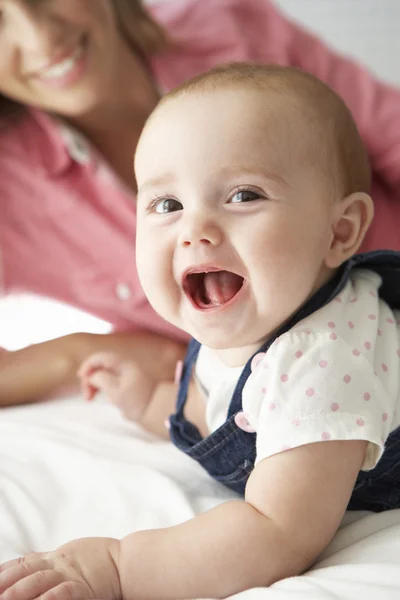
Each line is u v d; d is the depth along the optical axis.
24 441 1.05
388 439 0.81
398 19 2.01
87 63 1.34
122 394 1.10
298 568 0.73
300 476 0.73
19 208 1.49
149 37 1.49
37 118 1.45
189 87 0.86
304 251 0.79
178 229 0.80
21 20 1.26
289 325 0.83
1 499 0.90
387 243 1.39
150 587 0.71
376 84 1.50
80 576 0.70
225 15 1.57
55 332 1.66
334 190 0.85
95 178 1.43
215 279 0.82
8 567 0.72
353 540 0.80
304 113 0.83
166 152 0.81
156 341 1.36
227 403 0.88
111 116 1.46
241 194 0.79
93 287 1.48
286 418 0.75
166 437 1.11
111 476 0.95
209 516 0.74
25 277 1.53
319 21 2.05
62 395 1.30
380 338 0.84
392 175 1.41
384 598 0.64
